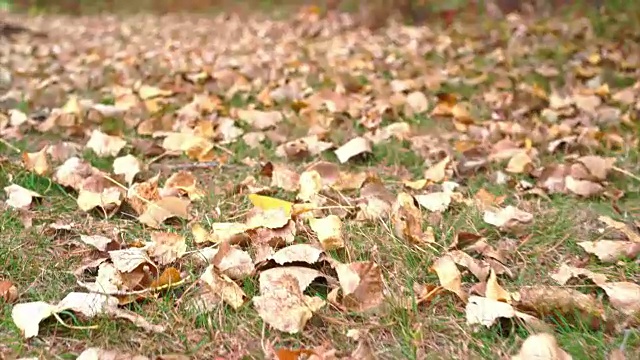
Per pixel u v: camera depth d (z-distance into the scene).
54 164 1.24
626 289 0.92
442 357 0.85
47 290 0.94
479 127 1.40
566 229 1.07
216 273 0.92
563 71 1.77
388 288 0.93
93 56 2.15
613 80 1.67
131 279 0.93
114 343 0.87
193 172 1.25
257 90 1.69
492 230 1.06
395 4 2.76
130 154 1.29
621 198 1.16
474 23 2.54
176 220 1.08
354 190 1.17
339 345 0.87
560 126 1.37
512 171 1.22
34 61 2.10
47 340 0.87
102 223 1.08
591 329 0.89
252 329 0.89
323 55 2.09
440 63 1.95
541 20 2.45
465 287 0.95
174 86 1.68
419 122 1.45
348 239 1.01
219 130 1.39
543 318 0.90
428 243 1.01
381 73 1.83
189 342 0.87
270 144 1.36
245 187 1.18
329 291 0.94
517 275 0.98
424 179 1.20
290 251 0.96
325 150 1.31
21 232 1.04
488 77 1.74
